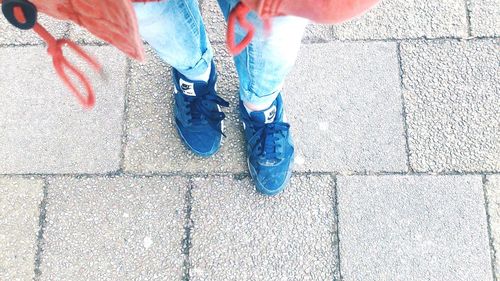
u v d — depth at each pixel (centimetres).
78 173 177
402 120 180
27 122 182
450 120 180
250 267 167
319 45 190
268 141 165
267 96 144
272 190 171
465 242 167
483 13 192
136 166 177
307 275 165
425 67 186
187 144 177
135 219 172
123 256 168
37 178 176
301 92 184
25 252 168
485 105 181
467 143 177
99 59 189
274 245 168
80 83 186
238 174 176
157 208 173
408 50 188
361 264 166
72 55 190
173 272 167
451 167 175
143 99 185
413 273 164
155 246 169
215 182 175
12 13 97
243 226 171
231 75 188
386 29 191
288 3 88
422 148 177
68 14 103
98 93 185
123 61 188
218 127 174
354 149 177
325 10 89
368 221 170
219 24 193
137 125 182
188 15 126
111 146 179
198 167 177
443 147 177
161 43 130
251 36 102
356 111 181
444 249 166
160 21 120
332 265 166
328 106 182
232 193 174
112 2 92
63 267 167
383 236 168
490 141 177
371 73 186
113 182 175
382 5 193
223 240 169
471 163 175
